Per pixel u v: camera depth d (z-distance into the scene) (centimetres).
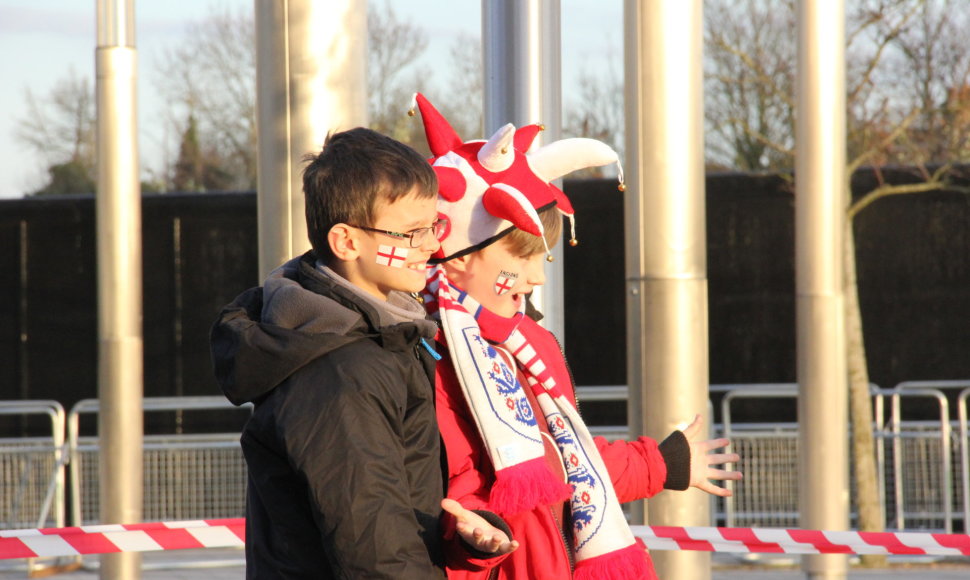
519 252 521
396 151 458
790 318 2200
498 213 501
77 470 1936
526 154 562
